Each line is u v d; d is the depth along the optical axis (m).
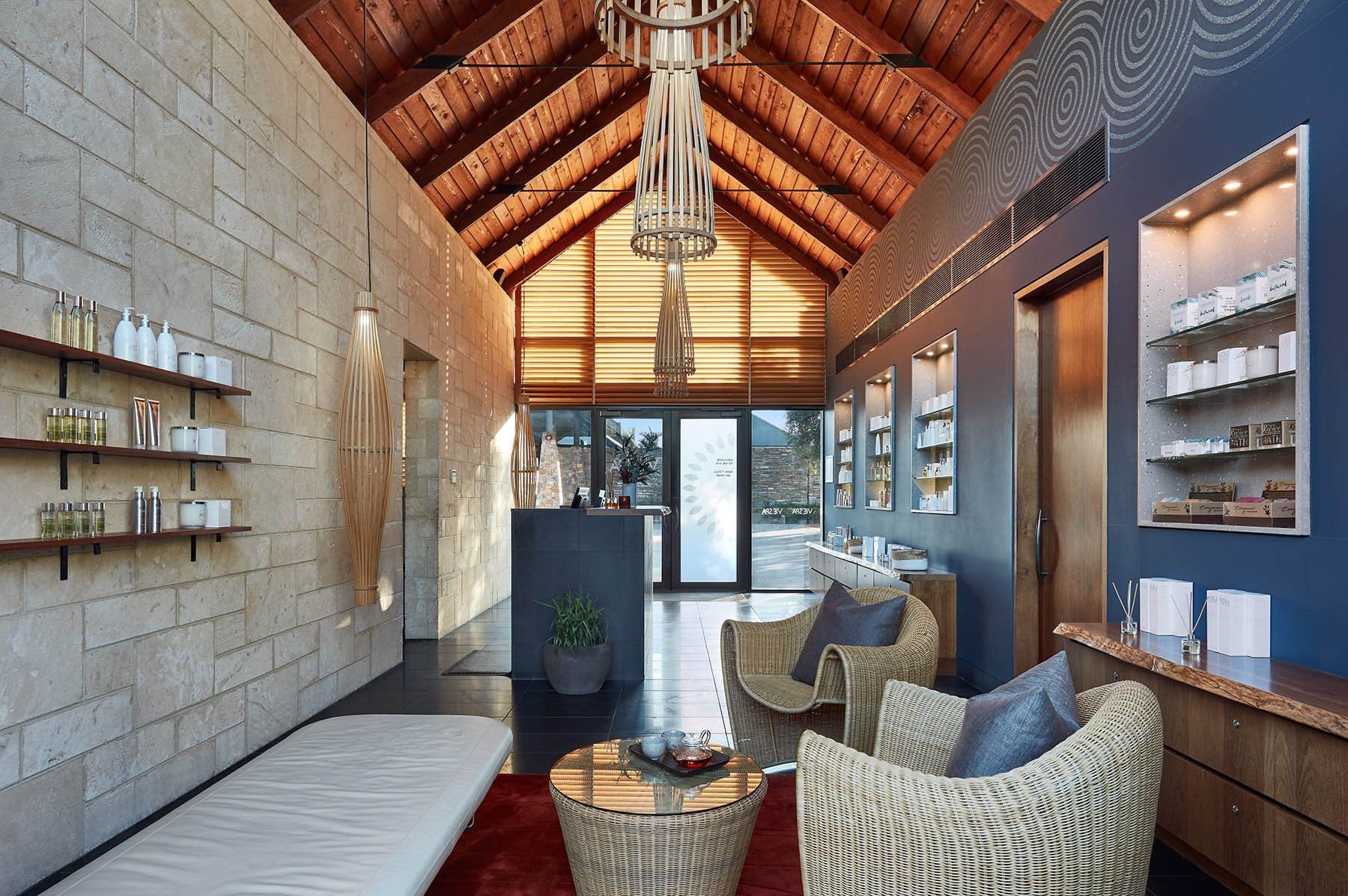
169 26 3.34
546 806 3.26
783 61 7.47
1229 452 2.88
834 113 7.43
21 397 2.59
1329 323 2.39
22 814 2.52
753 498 10.91
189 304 3.47
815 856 1.84
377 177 5.84
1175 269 3.34
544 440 10.00
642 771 2.48
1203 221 3.24
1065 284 4.41
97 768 2.87
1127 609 3.46
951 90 6.11
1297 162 2.49
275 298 4.22
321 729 2.87
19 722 2.52
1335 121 2.37
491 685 5.39
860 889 1.76
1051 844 1.63
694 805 2.21
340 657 5.00
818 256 10.77
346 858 1.85
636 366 10.81
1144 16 3.41
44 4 2.66
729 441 10.93
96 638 2.86
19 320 2.55
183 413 3.43
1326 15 2.40
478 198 8.59
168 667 3.27
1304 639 2.47
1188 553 3.06
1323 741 1.99
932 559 6.34
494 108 7.49
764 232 10.81
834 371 10.35
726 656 3.72
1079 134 3.99
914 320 6.91
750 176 10.24
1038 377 4.76
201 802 2.17
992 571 5.08
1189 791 2.53
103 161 2.94
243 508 3.88
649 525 5.91
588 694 5.15
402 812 2.12
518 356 10.84
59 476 2.73
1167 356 3.33
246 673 3.88
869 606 3.48
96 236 2.90
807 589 10.79
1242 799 2.28
